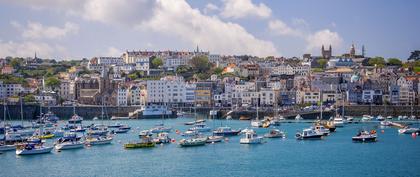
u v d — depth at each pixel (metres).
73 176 198.00
